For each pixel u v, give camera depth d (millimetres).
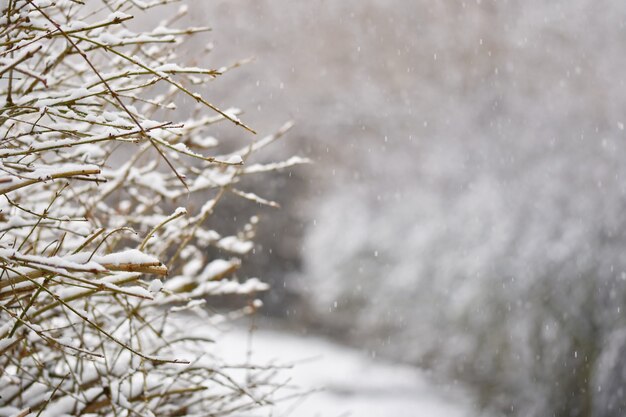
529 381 13516
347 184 22234
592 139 14930
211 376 3672
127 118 2951
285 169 22969
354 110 22703
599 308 12945
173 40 2852
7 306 3074
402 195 20141
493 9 19953
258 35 24484
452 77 20406
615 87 15578
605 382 12359
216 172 4375
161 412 3717
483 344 14727
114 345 4094
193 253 4898
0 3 2797
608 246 13281
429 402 14516
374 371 16469
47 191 4102
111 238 4355
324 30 24172
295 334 19391
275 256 22219
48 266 2496
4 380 3559
